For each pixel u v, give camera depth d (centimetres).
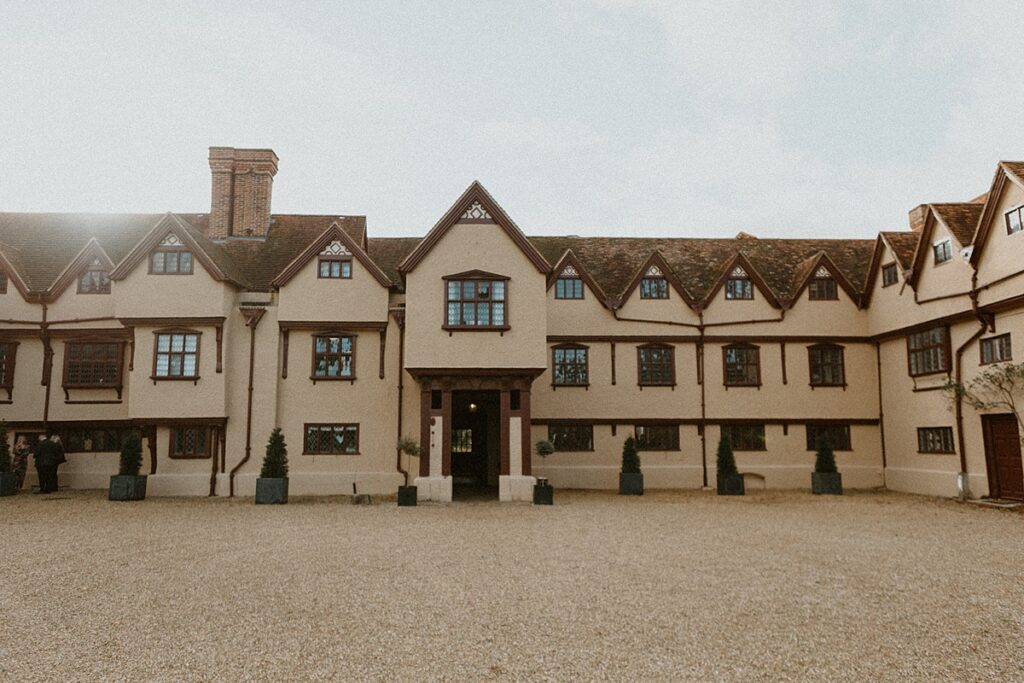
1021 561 1112
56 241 2444
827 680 607
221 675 610
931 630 748
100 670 621
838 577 991
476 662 646
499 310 1991
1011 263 1795
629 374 2434
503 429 1962
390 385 2181
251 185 2481
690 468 2406
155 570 1020
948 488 2072
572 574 1004
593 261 2662
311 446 2152
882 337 2411
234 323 2155
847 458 2438
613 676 614
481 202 2031
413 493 1842
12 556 1120
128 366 2247
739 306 2488
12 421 2208
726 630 743
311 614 796
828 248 2798
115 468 2236
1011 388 1809
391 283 2197
